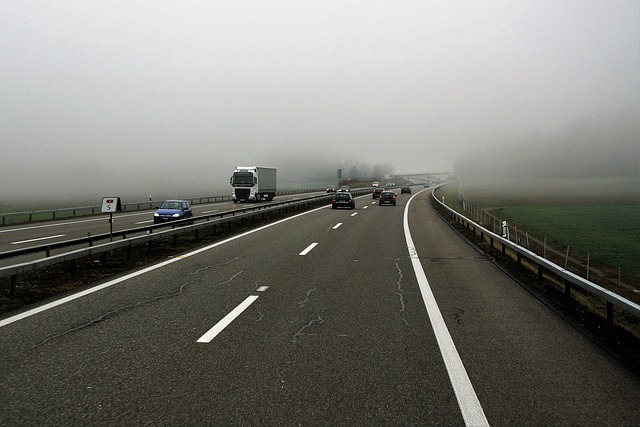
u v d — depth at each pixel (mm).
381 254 13383
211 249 14305
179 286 8836
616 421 3623
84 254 10008
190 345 5418
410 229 21203
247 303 7508
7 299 7758
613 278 13555
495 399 4000
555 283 9594
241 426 3518
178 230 14852
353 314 6855
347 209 37375
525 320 6605
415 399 3990
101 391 4133
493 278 9844
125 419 3615
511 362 4895
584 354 5168
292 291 8430
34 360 4898
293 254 13297
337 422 3584
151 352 5168
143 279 9531
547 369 4707
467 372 4609
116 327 6141
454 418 3654
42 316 6676
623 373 4613
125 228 23219
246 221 25016
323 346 5398
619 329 6199
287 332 5945
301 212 33469
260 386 4254
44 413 3709
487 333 5953
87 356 5031
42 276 9852
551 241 21781
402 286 8953
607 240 22156
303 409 3797
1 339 5613
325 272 10430
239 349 5281
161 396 4035
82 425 3520
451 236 18469
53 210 29234
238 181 48000
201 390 4164
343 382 4352
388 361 4910
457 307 7332
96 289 8547
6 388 4184
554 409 3820
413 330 6055
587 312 7109
